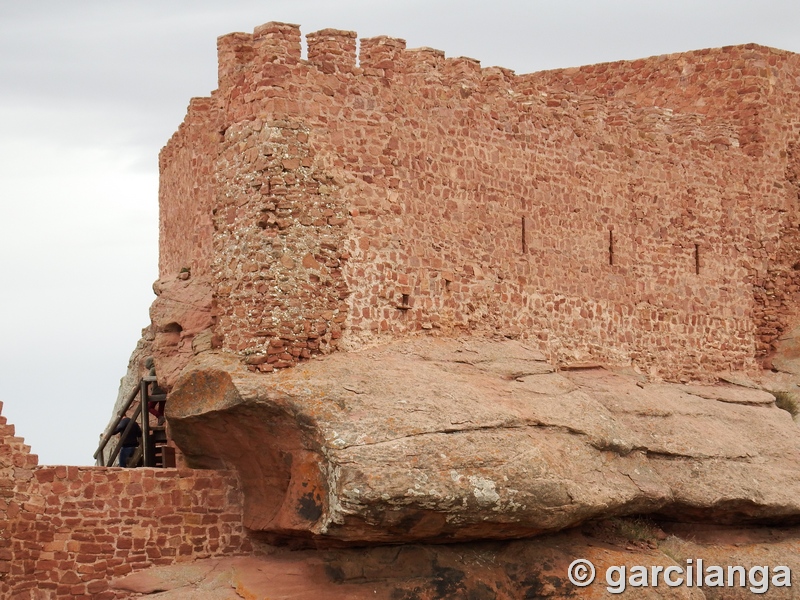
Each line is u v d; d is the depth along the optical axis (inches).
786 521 1140.5
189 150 1144.8
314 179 1010.7
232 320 999.6
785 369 1328.7
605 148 1227.9
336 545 930.7
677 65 1400.1
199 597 913.5
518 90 1175.6
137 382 1151.6
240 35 1032.8
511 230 1143.6
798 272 1374.3
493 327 1119.6
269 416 941.2
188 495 969.5
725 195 1321.4
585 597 959.0
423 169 1079.6
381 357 1015.0
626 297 1229.7
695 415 1181.1
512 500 925.2
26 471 928.9
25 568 921.5
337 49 1036.5
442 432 932.6
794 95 1393.9
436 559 938.7
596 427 1024.2
